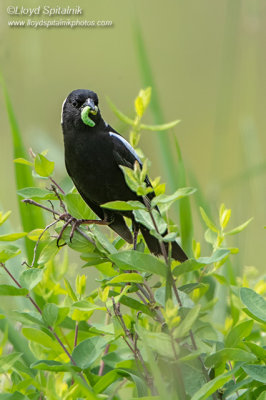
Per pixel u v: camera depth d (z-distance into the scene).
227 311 8.91
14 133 9.73
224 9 22.44
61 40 21.12
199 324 6.29
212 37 22.38
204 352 6.18
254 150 13.14
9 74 14.09
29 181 9.74
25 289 6.68
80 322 7.75
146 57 11.41
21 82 14.95
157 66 22.30
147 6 22.38
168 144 11.23
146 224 6.17
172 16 22.66
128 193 10.09
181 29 22.67
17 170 9.72
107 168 9.93
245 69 15.74
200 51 22.48
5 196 16.27
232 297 7.89
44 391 6.34
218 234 7.34
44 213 9.45
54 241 7.27
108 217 10.04
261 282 8.02
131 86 21.47
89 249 7.29
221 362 6.18
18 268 8.73
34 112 15.87
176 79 22.47
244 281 8.09
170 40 22.61
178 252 9.10
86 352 6.64
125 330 6.55
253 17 13.15
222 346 6.53
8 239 6.93
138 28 11.52
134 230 9.30
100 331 6.68
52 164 7.34
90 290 11.32
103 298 6.59
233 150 19.83
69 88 20.84
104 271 7.63
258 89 20.83
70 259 12.82
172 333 5.61
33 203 7.53
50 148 12.30
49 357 7.57
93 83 21.38
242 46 15.61
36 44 13.02
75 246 7.29
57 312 6.77
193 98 22.22
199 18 22.55
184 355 6.02
